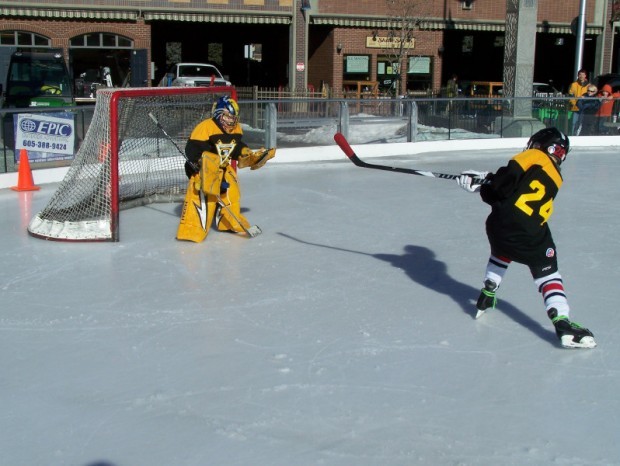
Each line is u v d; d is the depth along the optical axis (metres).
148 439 3.82
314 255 7.29
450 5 30.80
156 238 7.96
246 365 4.73
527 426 3.96
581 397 4.30
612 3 32.72
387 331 5.30
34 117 11.42
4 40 25.45
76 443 3.79
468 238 8.01
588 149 16.58
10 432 3.90
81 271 6.75
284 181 11.84
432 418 4.05
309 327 5.38
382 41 30.44
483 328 5.36
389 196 10.50
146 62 27.05
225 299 5.98
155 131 9.85
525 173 4.86
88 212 7.88
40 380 4.52
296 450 3.72
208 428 3.93
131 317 5.58
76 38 26.36
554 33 32.41
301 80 29.08
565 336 4.85
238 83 34.03
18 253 7.35
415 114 15.90
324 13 29.23
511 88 20.12
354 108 15.23
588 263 7.00
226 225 8.16
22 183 10.80
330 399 4.26
